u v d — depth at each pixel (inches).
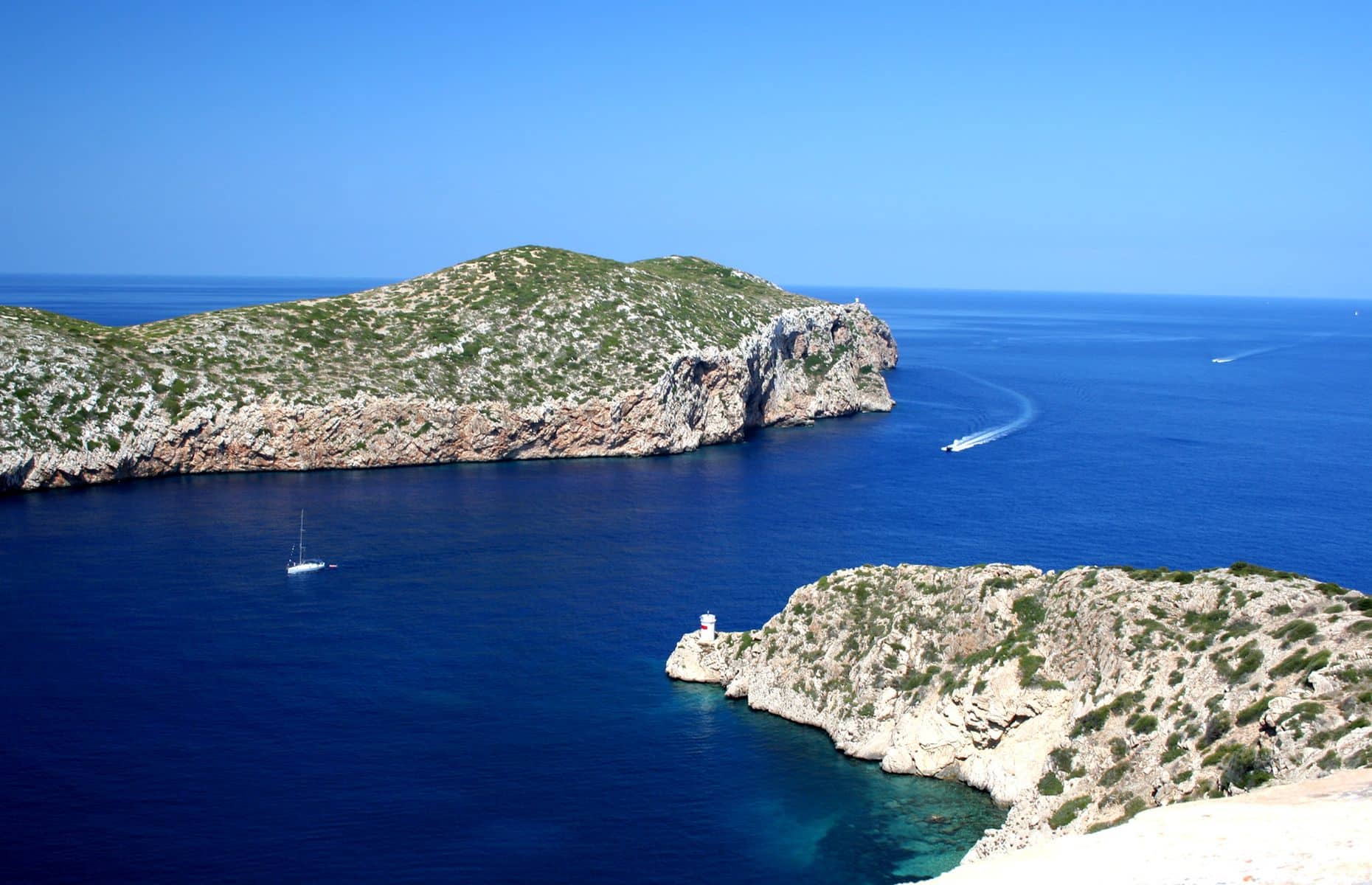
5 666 2891.2
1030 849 1480.1
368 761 2410.2
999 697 2331.4
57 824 2101.4
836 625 2778.1
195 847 2036.2
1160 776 1898.4
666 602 3582.7
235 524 4547.2
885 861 2059.5
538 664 3024.1
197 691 2768.2
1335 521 4798.2
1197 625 2196.1
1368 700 1716.3
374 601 3543.3
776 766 2452.0
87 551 4028.1
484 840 2100.1
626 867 2022.6
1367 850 1243.8
